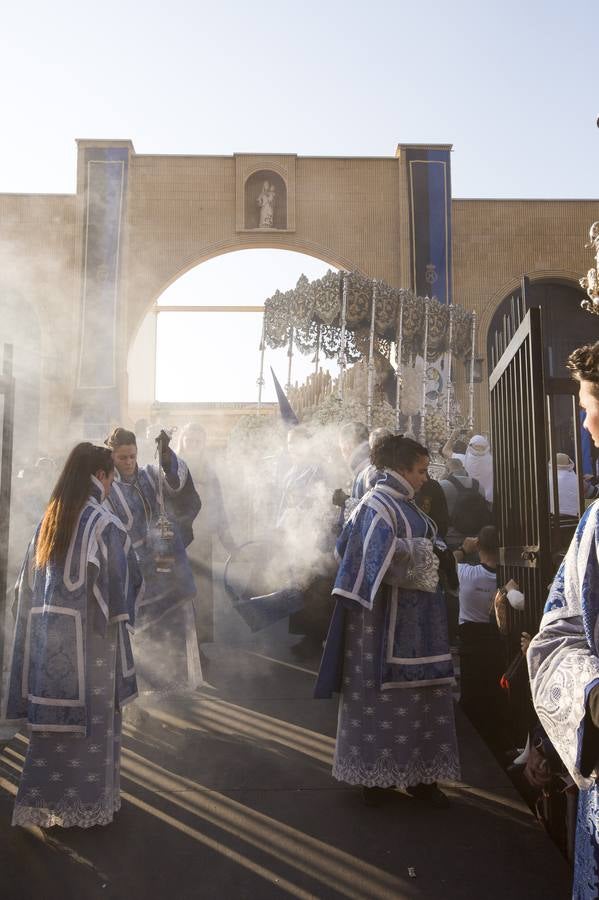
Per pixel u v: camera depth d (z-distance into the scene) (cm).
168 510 604
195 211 2409
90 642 360
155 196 2412
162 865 326
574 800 321
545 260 2395
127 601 370
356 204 2436
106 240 2373
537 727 293
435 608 399
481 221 2412
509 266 2394
